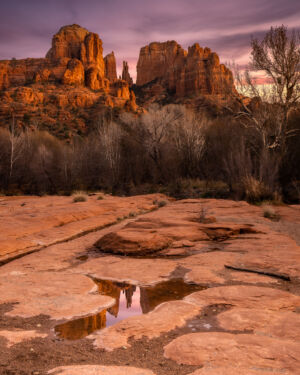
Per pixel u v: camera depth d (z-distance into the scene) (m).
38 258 6.72
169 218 10.88
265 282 4.77
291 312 3.55
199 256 6.45
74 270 5.73
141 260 6.37
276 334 2.97
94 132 59.16
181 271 5.52
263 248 6.93
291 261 5.73
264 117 24.44
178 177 34.69
